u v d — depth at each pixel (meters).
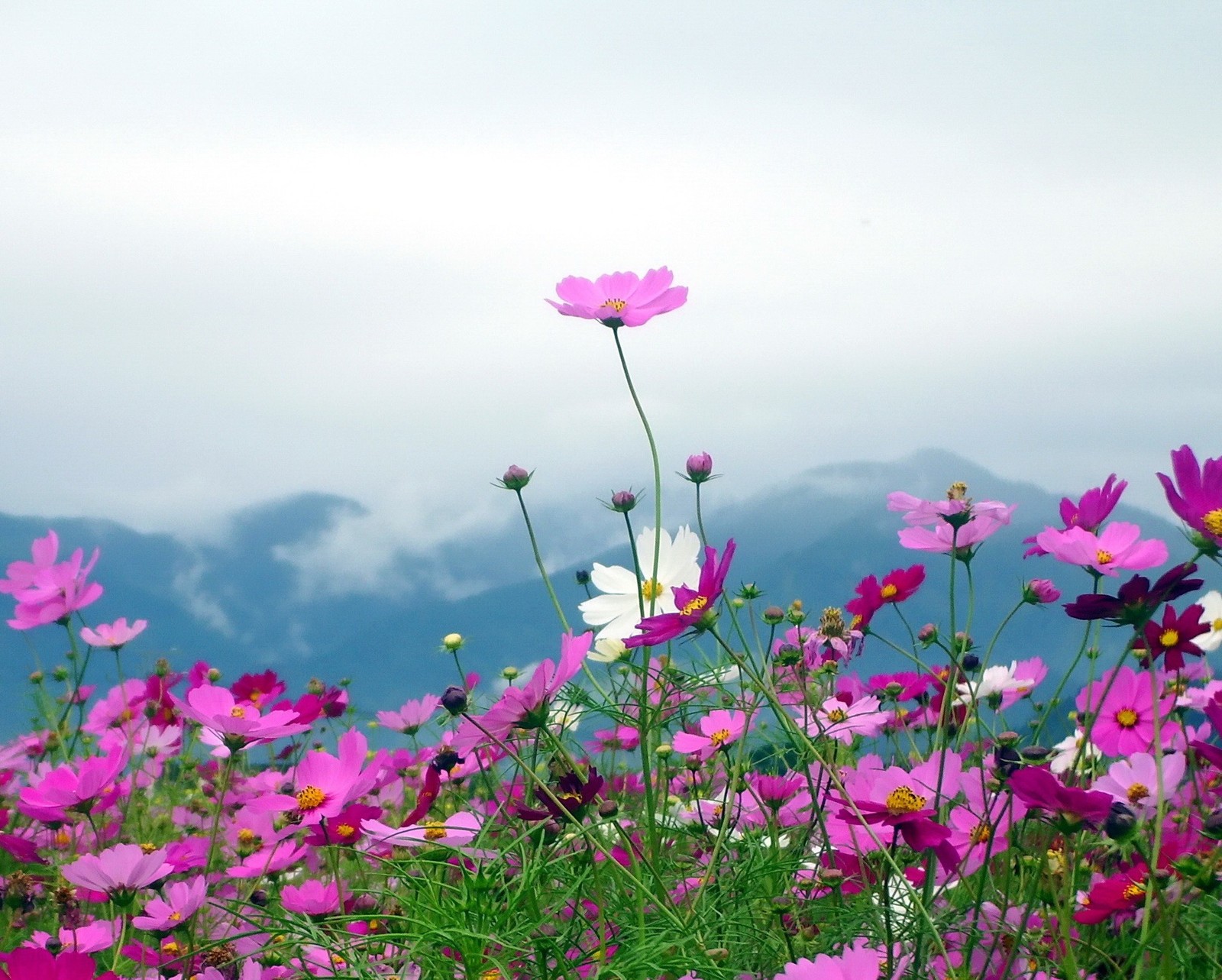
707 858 1.62
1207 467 1.43
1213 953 1.44
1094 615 1.43
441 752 1.66
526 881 1.43
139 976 1.57
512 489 1.56
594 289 1.65
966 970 1.43
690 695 1.62
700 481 1.64
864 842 1.51
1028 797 1.36
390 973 1.44
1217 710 1.40
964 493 1.65
